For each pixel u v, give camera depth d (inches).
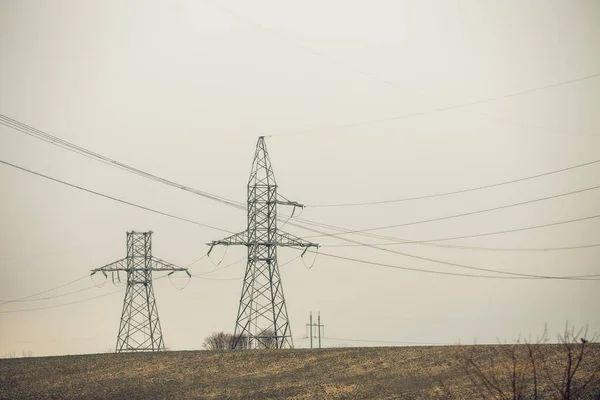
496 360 1952.5
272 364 2197.3
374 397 1669.5
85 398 1807.3
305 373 2048.5
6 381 2048.5
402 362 2101.4
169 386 1931.6
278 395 1760.6
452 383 1758.1
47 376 2108.8
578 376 1674.5
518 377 1689.2
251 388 1867.6
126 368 2203.5
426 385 1763.0
